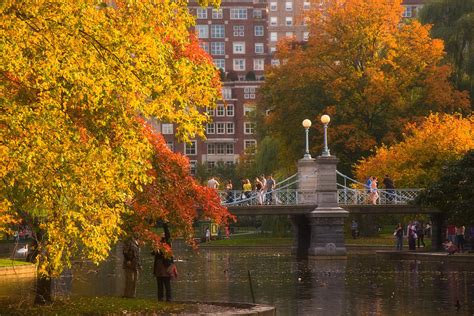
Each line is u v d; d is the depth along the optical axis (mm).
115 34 45781
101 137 48469
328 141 189125
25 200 50031
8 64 42656
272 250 172125
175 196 63031
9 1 42562
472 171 126750
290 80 192625
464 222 126625
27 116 44094
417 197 132875
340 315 68312
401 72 190625
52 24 44094
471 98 191750
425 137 161625
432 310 71062
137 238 64000
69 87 44812
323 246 144250
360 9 192750
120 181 48719
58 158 45500
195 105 51812
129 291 69938
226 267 123438
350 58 195375
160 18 48000
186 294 85375
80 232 48312
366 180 167125
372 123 191500
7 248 173250
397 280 99250
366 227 197875
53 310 61219
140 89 47000
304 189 149000
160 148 62875
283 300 79688
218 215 65000
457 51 193500
